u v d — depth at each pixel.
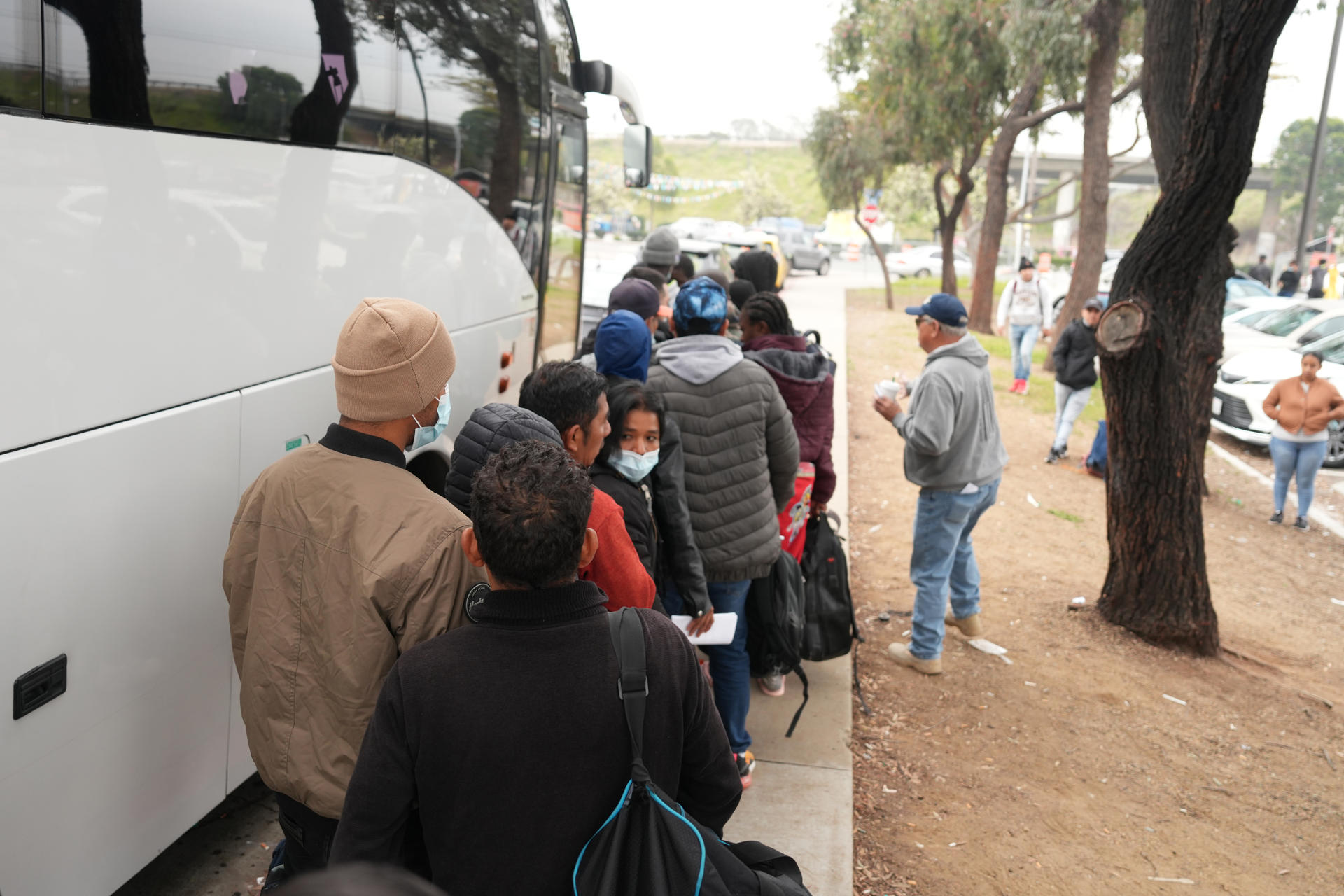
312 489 2.11
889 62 20.64
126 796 2.57
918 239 68.00
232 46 2.79
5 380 2.12
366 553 2.02
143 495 2.54
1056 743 4.79
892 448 10.76
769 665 4.11
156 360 2.56
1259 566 8.52
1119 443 6.01
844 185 24.81
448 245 4.34
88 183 2.33
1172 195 5.50
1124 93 18.00
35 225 2.19
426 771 1.64
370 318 2.12
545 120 5.50
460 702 1.62
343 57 3.35
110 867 2.54
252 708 2.15
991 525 8.45
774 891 1.74
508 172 5.02
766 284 6.48
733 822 3.82
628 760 1.68
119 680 2.51
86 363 2.33
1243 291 20.56
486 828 1.65
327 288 3.35
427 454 4.24
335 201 3.37
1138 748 4.83
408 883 0.81
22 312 2.16
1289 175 60.62
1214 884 3.80
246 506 2.20
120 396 2.44
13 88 2.14
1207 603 6.05
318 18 3.19
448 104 4.24
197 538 2.76
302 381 3.22
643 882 1.60
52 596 2.27
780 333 4.53
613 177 52.66
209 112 2.72
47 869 2.33
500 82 4.83
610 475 2.95
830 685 5.04
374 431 2.17
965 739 4.74
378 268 3.70
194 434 2.71
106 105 2.37
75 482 2.31
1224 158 5.27
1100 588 7.01
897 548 7.50
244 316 2.91
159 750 2.68
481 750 1.62
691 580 3.32
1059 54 15.62
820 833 3.79
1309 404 9.49
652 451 2.99
